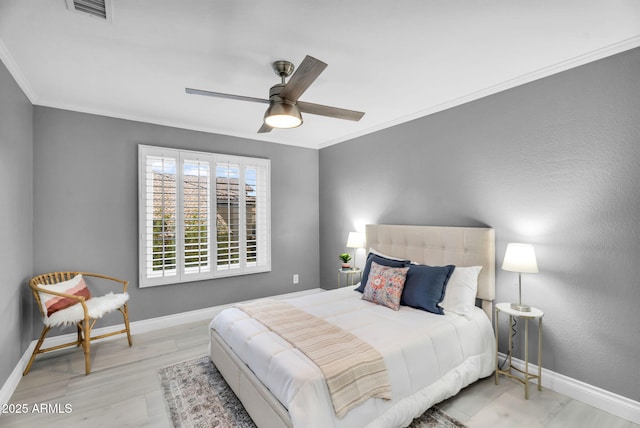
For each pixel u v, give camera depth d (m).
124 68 2.31
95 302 2.76
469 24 1.80
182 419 2.00
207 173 3.84
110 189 3.26
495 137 2.68
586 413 2.06
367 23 1.78
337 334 2.07
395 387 1.80
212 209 3.87
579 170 2.20
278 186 4.50
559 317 2.30
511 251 2.29
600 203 2.11
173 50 2.06
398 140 3.59
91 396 2.26
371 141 3.95
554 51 2.11
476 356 2.34
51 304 2.55
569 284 2.25
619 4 1.62
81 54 2.10
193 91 1.96
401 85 2.64
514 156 2.56
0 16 1.67
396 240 3.46
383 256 3.30
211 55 2.13
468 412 2.07
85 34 1.86
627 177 2.00
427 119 3.25
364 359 1.76
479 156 2.80
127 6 1.60
